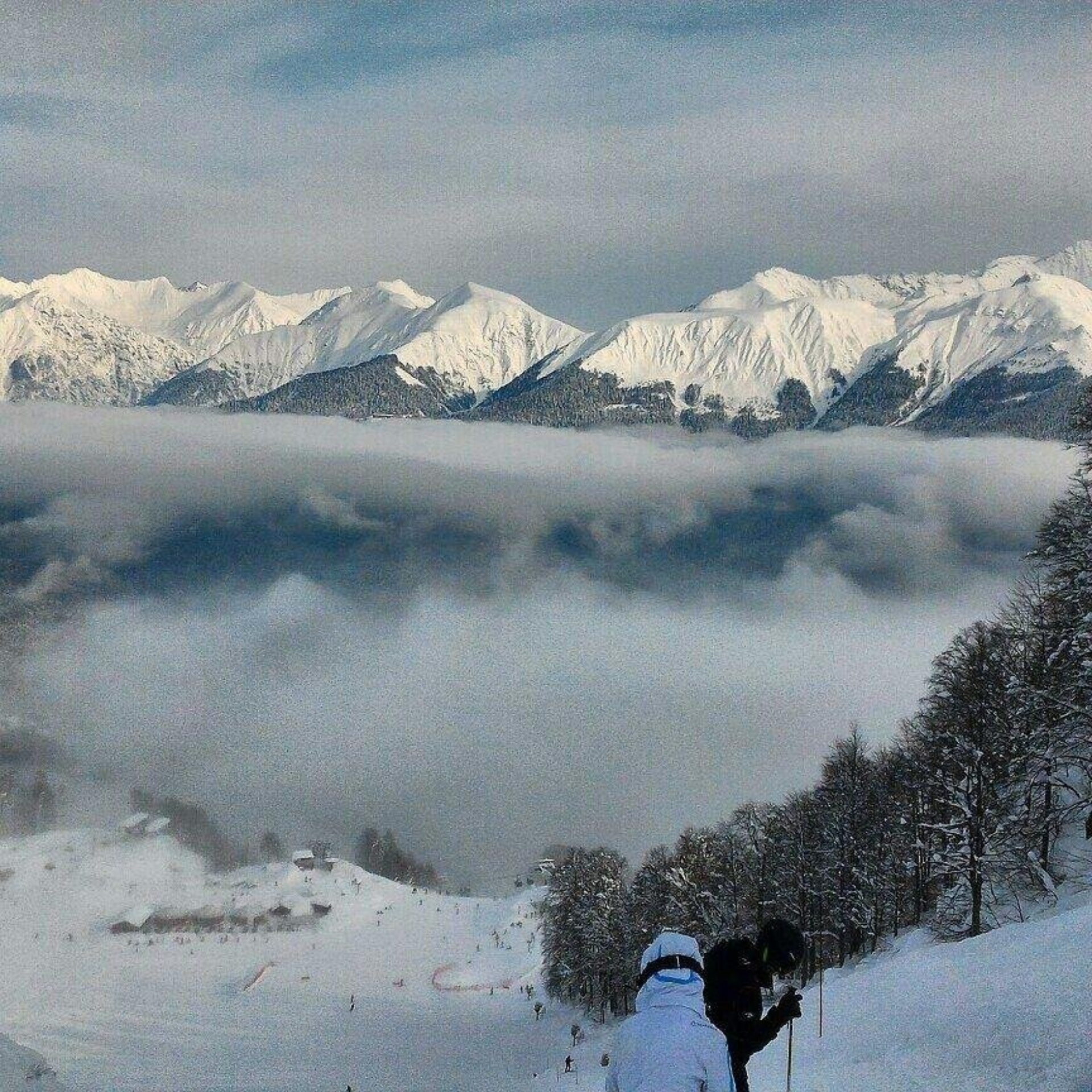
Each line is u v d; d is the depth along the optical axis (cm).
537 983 14550
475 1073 9606
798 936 952
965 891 4947
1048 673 4797
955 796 4872
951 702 5269
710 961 966
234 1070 11062
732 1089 750
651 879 8494
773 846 7312
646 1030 767
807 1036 2459
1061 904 4319
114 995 14450
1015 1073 1659
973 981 2423
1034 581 5475
